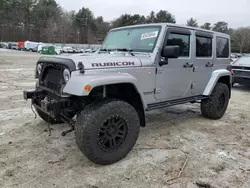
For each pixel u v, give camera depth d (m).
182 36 3.92
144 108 3.37
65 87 2.67
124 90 3.21
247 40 67.81
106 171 2.80
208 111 4.82
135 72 3.21
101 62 2.92
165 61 3.57
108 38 4.36
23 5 82.12
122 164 2.97
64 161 2.99
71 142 3.53
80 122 2.71
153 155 3.24
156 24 3.69
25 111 4.97
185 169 2.90
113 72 2.98
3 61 19.77
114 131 2.90
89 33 78.62
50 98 3.07
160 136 3.94
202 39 4.38
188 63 4.06
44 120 4.13
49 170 2.77
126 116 2.94
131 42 3.86
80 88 2.51
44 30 77.06
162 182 2.61
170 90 3.83
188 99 4.26
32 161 2.95
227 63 5.20
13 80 9.34
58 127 4.09
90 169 2.83
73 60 2.77
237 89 9.48
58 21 79.50
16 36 76.38
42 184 2.50
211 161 3.12
